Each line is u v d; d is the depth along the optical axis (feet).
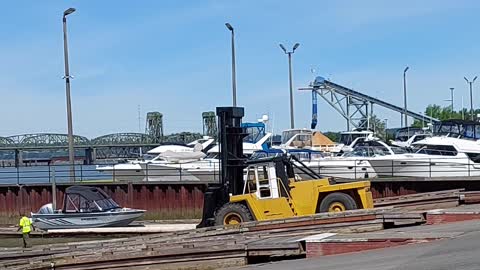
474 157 151.23
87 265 56.44
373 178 130.93
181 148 164.86
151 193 131.54
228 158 85.81
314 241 55.47
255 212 79.30
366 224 66.13
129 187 132.05
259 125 164.86
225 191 85.35
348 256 51.19
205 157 152.15
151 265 56.34
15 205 138.62
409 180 121.60
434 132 182.50
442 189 120.37
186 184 130.00
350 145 202.80
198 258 56.39
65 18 140.77
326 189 78.43
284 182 79.20
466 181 119.34
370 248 53.88
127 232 101.96
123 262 56.49
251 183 80.79
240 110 87.51
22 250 62.54
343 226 66.64
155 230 100.83
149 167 143.23
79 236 105.19
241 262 56.24
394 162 140.05
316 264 48.44
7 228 114.93
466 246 47.88
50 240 103.45
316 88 315.37
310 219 68.18
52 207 118.11
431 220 66.74
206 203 86.07
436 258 43.93
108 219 110.73
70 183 136.36
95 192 115.34
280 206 78.79
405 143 202.69
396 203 89.71
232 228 69.92
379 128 331.36
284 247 55.98
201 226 86.12
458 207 80.64
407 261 44.04
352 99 318.65
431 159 140.46
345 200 77.46
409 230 60.29
